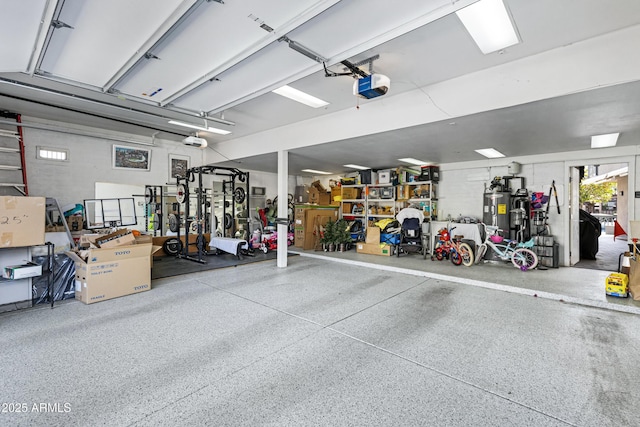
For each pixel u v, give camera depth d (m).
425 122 4.26
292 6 2.27
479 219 7.65
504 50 3.23
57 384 2.15
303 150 6.48
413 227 7.50
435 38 2.99
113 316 3.47
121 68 3.27
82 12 2.32
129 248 4.28
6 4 2.18
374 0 2.24
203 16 2.41
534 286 4.58
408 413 1.87
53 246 3.90
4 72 3.49
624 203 10.52
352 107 5.12
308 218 8.70
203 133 7.03
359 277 5.48
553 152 6.59
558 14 2.60
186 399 2.00
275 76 3.54
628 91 3.09
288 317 3.48
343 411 1.89
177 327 3.17
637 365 2.43
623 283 3.97
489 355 2.61
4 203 3.41
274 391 2.09
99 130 6.57
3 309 3.62
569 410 1.90
